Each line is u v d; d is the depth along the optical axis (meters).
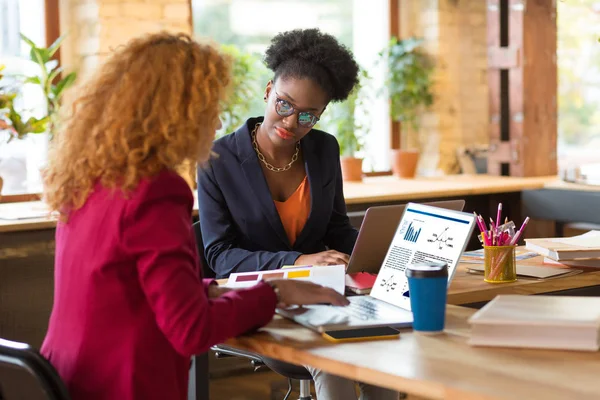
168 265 1.73
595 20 6.90
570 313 1.80
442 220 2.28
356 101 6.04
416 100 6.17
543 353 1.72
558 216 5.15
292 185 3.11
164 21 5.04
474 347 1.79
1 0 4.82
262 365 3.03
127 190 1.75
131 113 1.79
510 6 5.75
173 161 1.79
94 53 4.89
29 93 4.87
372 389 2.57
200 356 2.51
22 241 3.96
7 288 3.94
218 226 2.98
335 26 6.09
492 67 5.86
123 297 1.77
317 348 1.82
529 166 5.80
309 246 3.10
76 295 1.80
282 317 2.16
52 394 1.69
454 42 6.32
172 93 1.80
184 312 1.72
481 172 6.19
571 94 7.05
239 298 1.91
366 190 5.01
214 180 3.01
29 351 1.68
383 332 1.91
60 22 5.03
